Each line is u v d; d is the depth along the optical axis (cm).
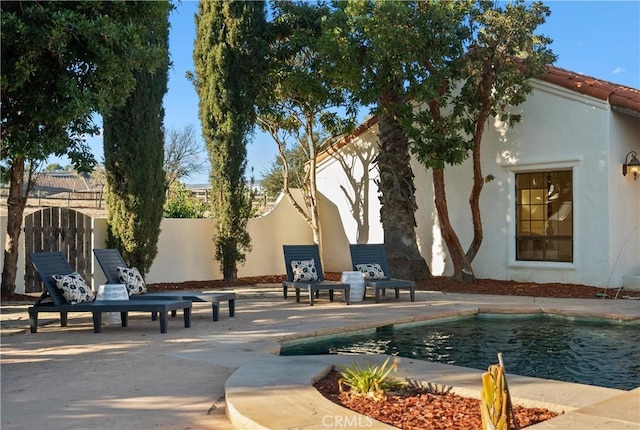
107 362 607
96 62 741
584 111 1223
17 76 688
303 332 764
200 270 1515
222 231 1475
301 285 1070
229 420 423
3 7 697
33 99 739
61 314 855
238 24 1432
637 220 1253
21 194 1178
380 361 571
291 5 1489
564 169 1273
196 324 854
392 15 1122
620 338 775
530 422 398
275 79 1490
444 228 1318
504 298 1109
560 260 1284
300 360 580
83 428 405
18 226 1170
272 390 462
